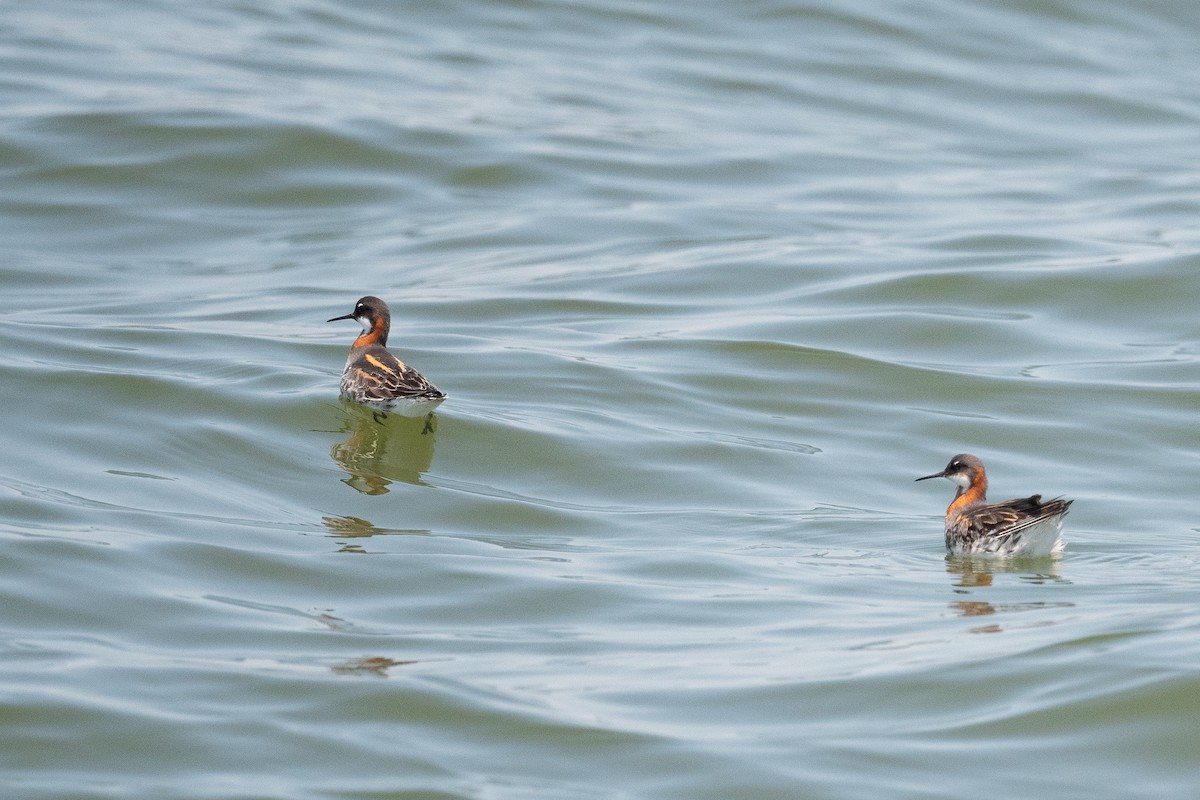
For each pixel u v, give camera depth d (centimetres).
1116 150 3634
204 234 2917
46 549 1419
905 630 1256
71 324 2300
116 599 1323
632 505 1686
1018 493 1723
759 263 2683
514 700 1120
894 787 995
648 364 2152
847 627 1273
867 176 3331
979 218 3002
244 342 2228
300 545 1497
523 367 2120
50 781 998
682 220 2983
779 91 3925
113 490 1628
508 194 3139
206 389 1958
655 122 3625
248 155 3222
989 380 2105
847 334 2305
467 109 3600
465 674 1176
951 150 3594
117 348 2158
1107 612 1278
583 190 3155
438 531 1573
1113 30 4566
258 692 1135
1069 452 1864
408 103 3603
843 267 2650
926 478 1619
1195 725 1061
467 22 4312
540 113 3619
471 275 2653
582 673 1178
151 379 1973
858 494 1725
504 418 1909
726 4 4509
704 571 1445
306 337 2273
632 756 1037
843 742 1052
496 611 1334
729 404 2014
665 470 1781
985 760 1026
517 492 1717
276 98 3553
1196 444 1886
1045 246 2775
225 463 1750
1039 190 3259
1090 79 4156
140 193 3064
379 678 1163
